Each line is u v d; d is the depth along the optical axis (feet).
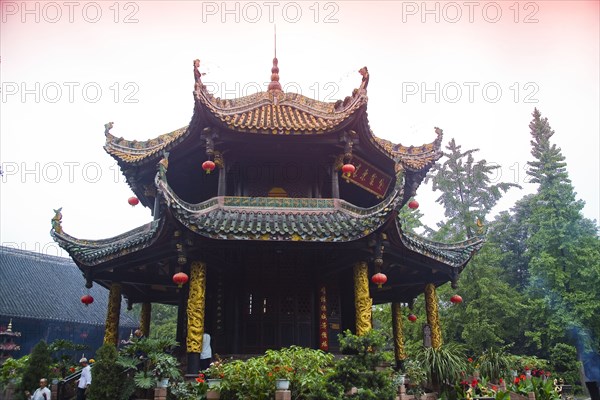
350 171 55.93
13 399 52.39
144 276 62.54
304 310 58.70
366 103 53.36
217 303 59.11
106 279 61.05
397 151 66.13
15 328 139.13
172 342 46.75
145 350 45.44
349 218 52.85
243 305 58.18
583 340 127.85
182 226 46.65
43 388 49.44
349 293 61.82
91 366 49.42
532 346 144.77
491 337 118.93
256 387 40.32
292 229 48.32
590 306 122.93
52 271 167.94
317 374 41.24
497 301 121.39
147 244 50.98
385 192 67.15
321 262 58.13
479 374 58.44
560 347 126.82
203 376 45.14
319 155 57.98
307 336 57.67
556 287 130.52
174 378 44.29
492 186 158.81
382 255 52.54
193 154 58.65
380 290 71.51
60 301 155.33
